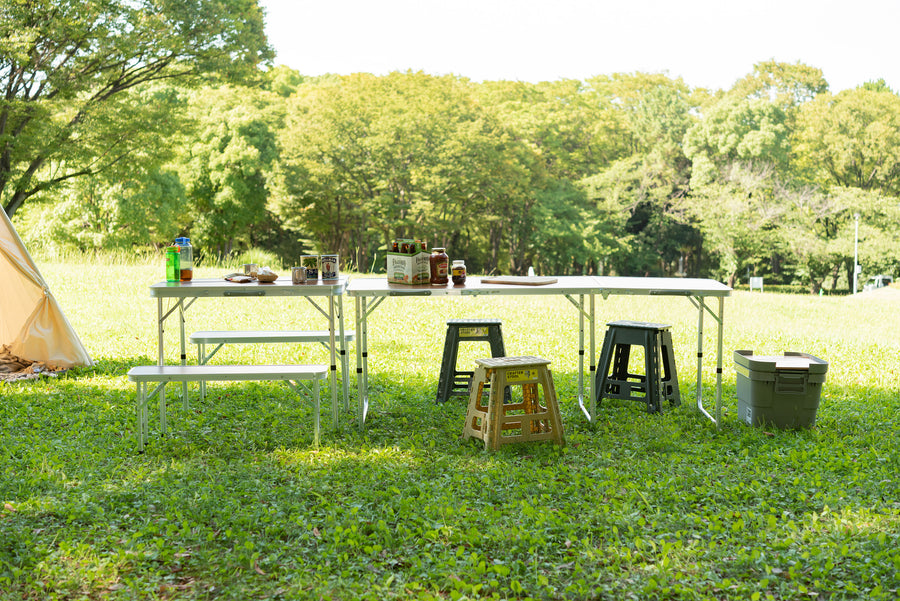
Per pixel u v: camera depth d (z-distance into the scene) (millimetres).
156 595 3010
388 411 6188
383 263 38938
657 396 6297
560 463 4762
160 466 4652
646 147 42719
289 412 6129
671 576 3164
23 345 7887
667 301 16219
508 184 35125
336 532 3537
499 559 3344
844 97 39688
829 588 3062
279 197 33469
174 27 16844
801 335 11766
